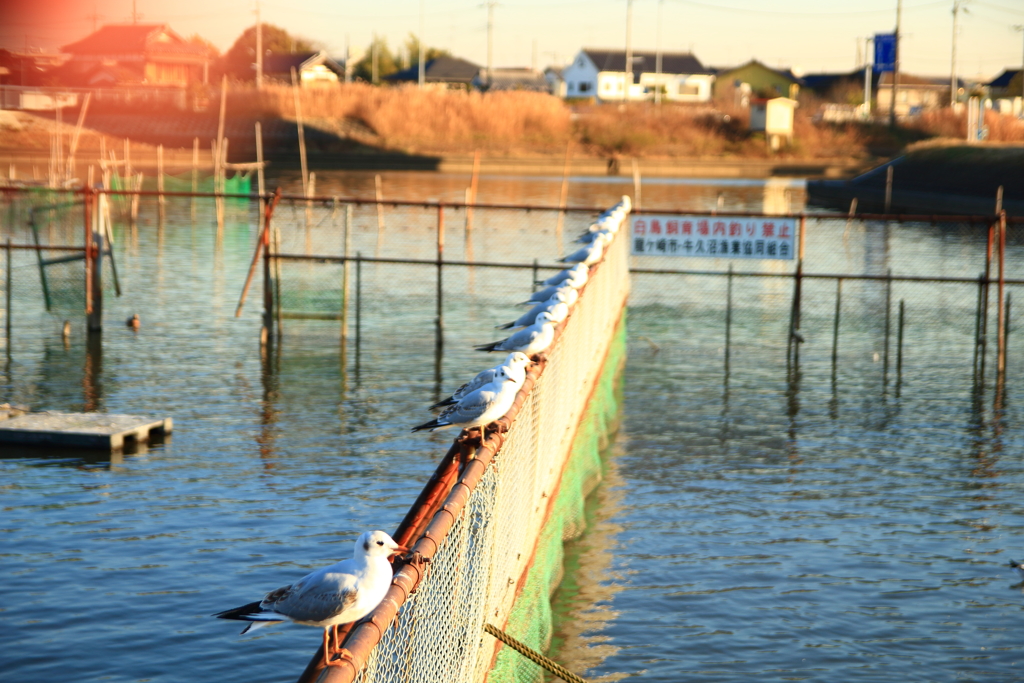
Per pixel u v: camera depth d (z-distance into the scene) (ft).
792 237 96.78
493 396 30.09
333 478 63.82
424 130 342.03
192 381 87.35
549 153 348.79
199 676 40.55
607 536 56.18
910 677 41.91
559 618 46.34
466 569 26.63
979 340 98.17
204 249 158.10
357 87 359.87
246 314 114.11
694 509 60.64
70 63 371.35
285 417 77.41
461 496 24.68
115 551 51.85
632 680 41.29
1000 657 43.65
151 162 279.49
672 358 101.24
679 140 365.61
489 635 30.55
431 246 165.99
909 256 163.94
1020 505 62.23
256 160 302.04
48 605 45.78
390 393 84.94
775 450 72.79
